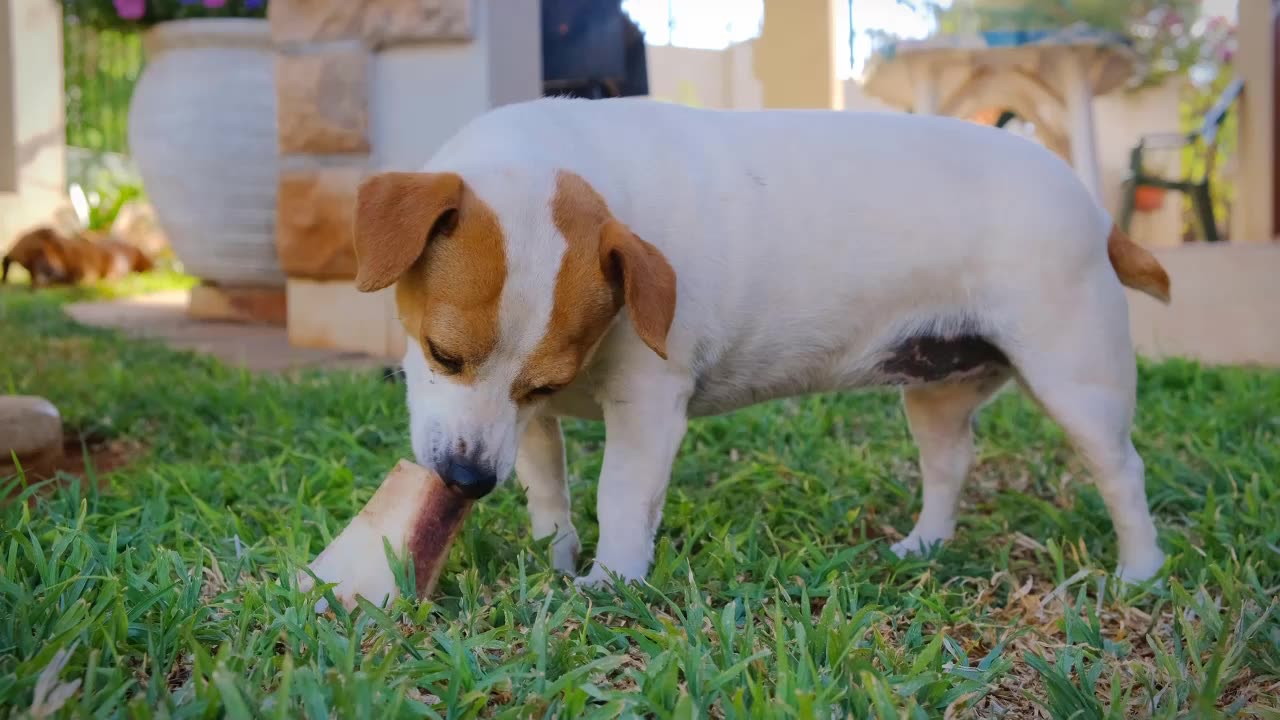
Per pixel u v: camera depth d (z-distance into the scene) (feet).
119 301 10.69
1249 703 3.29
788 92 8.90
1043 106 7.41
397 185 3.48
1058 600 3.84
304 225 7.19
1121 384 3.91
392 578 3.56
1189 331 7.67
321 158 7.13
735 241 3.79
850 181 3.85
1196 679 3.34
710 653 3.30
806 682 3.15
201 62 8.48
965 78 7.33
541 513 3.98
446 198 3.46
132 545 3.81
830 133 3.90
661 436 3.74
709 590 3.71
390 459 4.69
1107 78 7.61
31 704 2.95
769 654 3.25
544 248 3.48
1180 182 8.77
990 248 3.86
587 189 3.61
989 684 3.34
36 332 7.58
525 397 3.55
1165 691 3.27
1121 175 11.34
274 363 6.61
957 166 3.89
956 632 3.65
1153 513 4.46
